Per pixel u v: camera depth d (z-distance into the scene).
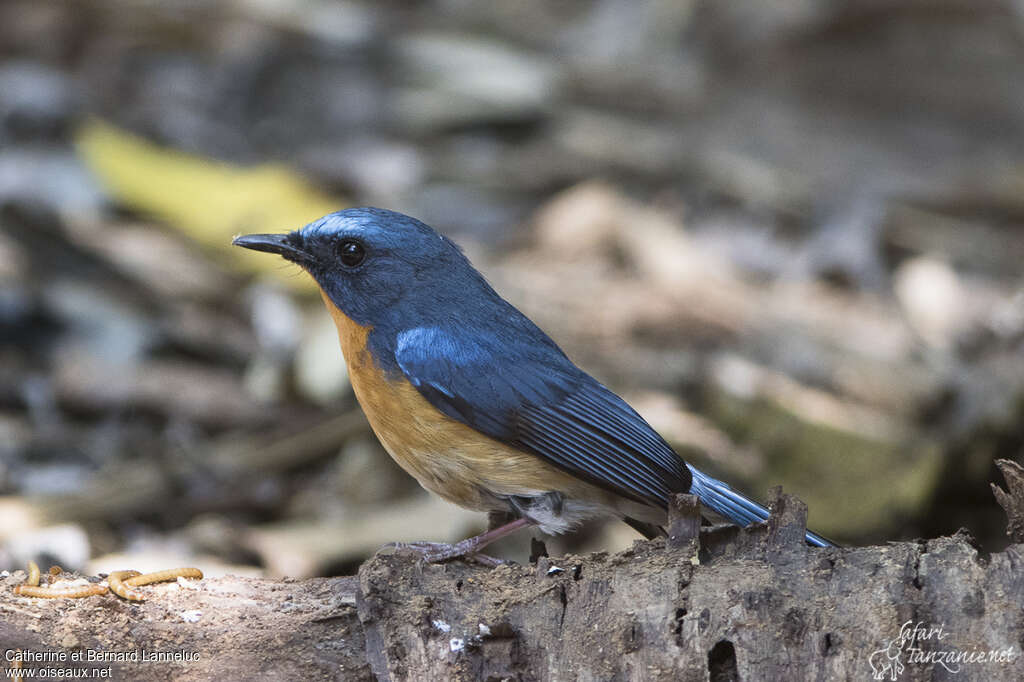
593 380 8.03
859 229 14.75
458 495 8.19
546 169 15.71
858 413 11.93
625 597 6.32
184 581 7.29
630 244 14.23
